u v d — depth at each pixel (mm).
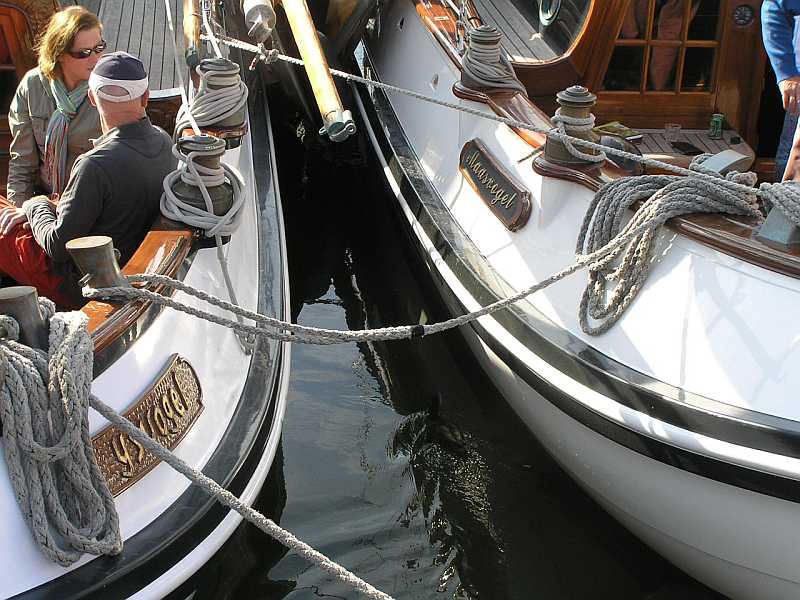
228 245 4035
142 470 2859
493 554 4129
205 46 5211
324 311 6273
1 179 5246
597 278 3748
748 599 3621
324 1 7309
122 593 2639
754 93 5613
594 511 4355
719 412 3207
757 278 3236
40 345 2545
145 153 3559
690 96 5633
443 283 5207
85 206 3436
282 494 4438
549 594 3912
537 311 4219
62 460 2520
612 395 3547
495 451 4785
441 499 4453
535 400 4207
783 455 3070
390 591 3918
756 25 5430
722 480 3219
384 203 7168
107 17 6590
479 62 5125
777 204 3225
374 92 7445
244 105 4641
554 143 4141
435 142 5945
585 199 4055
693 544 3564
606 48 5312
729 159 3555
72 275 3697
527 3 6520
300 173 8344
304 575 3975
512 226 4582
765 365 3160
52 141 4234
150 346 2984
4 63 5250
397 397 5273
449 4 6066
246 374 3824
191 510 2943
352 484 4555
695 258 3430
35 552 2533
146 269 3170
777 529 3225
